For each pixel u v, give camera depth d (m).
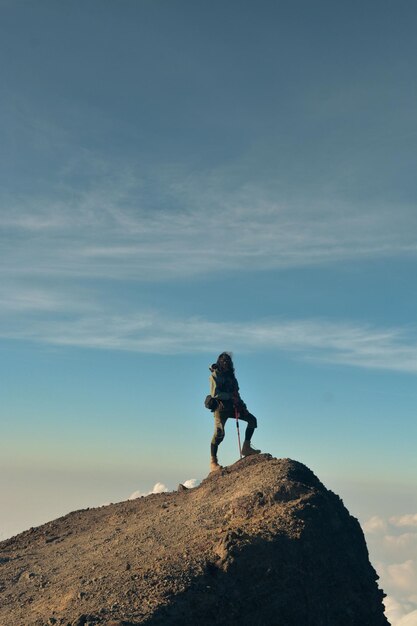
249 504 14.85
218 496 16.98
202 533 14.16
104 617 10.45
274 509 14.29
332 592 12.88
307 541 12.93
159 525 16.42
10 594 14.12
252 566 11.80
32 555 17.84
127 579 12.16
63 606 11.72
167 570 11.93
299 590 11.90
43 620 11.26
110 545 16.06
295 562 12.31
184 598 10.92
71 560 15.91
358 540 15.32
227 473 18.73
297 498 14.82
